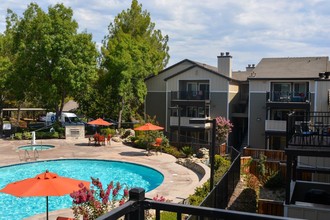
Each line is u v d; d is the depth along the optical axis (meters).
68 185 8.82
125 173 21.11
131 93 38.53
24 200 14.95
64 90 35.50
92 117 40.41
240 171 19.34
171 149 25.88
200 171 19.53
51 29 33.00
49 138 33.25
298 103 30.64
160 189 15.57
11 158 23.14
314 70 31.72
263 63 35.81
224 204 12.32
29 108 53.19
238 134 37.62
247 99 37.31
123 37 39.47
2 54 40.47
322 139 10.93
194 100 35.50
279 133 31.09
